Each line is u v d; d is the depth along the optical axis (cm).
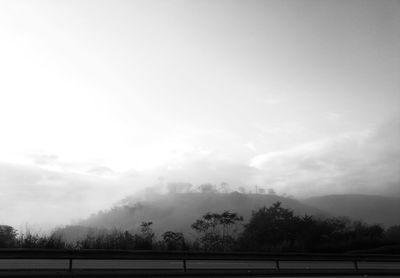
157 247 2034
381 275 1775
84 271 1299
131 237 2020
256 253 1666
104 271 1327
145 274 1379
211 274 1477
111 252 1371
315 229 3734
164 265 1730
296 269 1662
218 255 1585
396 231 3700
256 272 1562
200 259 1539
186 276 1437
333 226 3853
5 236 1722
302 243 3284
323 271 1700
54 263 1589
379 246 3378
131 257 1405
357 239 3497
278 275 1590
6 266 1454
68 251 1298
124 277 1341
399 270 1850
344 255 1872
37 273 1233
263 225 4672
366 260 1923
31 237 1769
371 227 3841
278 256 1719
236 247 2730
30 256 1241
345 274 1719
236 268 1695
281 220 4669
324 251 3225
